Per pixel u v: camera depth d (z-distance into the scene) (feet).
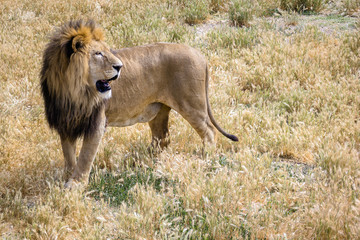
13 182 30.12
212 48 54.54
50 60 27.40
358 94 42.73
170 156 33.53
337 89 43.47
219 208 27.09
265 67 48.52
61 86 27.48
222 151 35.40
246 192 28.76
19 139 36.14
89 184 30.37
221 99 42.60
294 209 27.86
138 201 27.66
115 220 26.58
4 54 49.21
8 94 42.37
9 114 39.91
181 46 33.09
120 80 30.35
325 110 40.52
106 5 65.62
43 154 33.24
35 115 40.29
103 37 28.07
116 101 30.58
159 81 32.55
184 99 32.96
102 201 27.40
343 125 37.22
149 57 31.91
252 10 62.85
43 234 24.80
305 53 51.26
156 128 36.06
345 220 24.95
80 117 28.02
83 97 27.32
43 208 25.96
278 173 31.17
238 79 48.11
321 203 27.25
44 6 64.13
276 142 35.68
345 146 32.83
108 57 26.99
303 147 35.76
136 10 64.08
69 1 65.41
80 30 26.40
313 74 47.32
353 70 48.34
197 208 27.58
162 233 24.43
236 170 31.45
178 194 28.94
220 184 28.60
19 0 65.57
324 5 65.87
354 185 27.84
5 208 26.94
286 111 42.55
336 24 60.13
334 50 50.78
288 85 45.62
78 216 26.68
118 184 30.73
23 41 53.31
